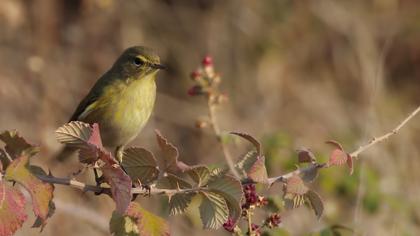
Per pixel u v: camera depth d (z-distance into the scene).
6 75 15.41
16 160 4.68
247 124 15.90
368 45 17.09
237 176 5.64
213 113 7.89
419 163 14.01
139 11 17.00
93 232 12.34
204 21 17.27
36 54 15.77
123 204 4.85
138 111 9.12
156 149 15.43
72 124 4.97
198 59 16.97
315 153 8.49
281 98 16.73
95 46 16.61
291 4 17.47
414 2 17.88
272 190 8.58
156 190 5.22
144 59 9.06
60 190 13.00
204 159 15.24
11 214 4.56
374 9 17.59
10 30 15.72
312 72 17.34
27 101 15.27
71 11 16.78
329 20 17.44
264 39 17.12
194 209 7.50
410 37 17.31
